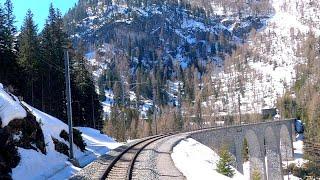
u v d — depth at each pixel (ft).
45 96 227.40
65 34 246.06
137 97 594.24
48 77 227.20
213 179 68.13
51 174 71.00
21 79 201.16
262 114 599.57
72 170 79.92
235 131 261.03
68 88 93.50
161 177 66.64
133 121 378.73
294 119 492.54
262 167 315.78
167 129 421.59
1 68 188.03
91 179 62.75
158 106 629.92
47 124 95.96
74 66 257.55
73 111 242.78
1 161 58.90
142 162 85.35
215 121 589.32
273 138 361.10
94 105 273.75
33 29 216.54
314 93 556.92
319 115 430.20
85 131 175.73
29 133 75.77
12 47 213.87
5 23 211.41
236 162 257.96
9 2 220.23
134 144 139.23
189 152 124.77
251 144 316.40
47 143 83.10
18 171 62.85
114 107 432.66
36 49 215.51
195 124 533.14
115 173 70.90
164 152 109.60
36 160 71.05
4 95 75.10
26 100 210.38
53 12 240.73
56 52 233.55
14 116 71.10
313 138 382.83
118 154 101.91
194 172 75.25
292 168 358.84
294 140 472.85
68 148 97.55
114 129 339.77
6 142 63.77
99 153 123.24
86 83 257.14
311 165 335.47
